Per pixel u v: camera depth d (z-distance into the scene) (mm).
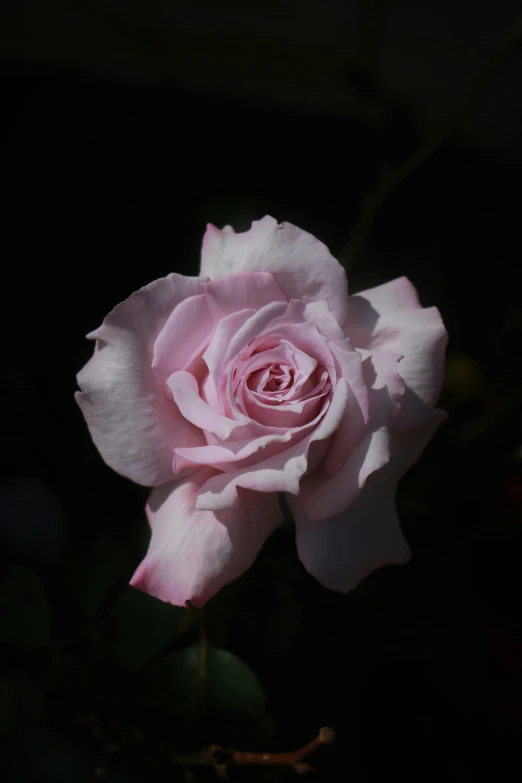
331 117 803
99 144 791
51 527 478
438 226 656
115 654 423
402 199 588
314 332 389
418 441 408
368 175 739
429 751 489
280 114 807
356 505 397
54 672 424
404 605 462
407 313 412
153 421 393
